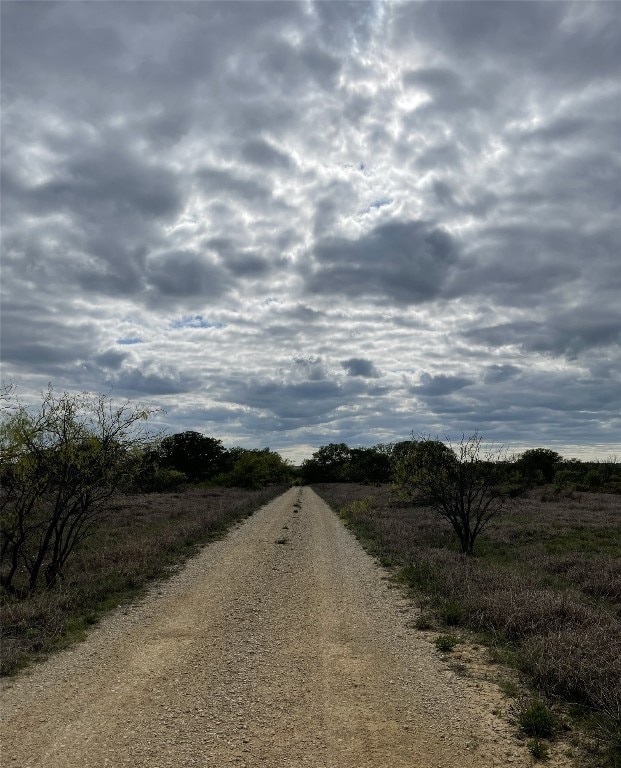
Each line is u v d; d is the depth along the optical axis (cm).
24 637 789
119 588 1112
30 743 483
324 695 591
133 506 2973
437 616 913
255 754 464
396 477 1809
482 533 1897
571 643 672
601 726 503
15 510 1110
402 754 466
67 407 1202
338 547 1761
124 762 450
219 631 836
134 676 645
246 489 6025
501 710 553
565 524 2062
